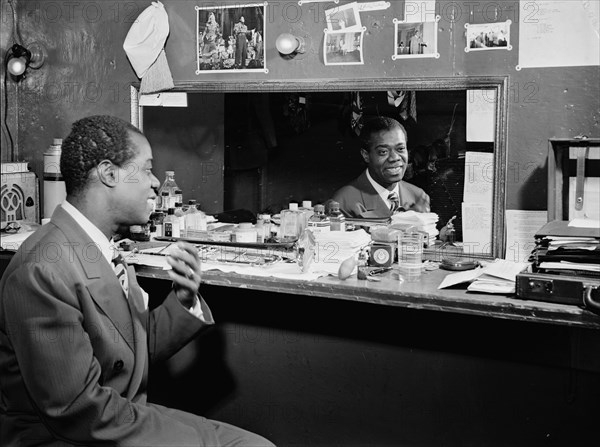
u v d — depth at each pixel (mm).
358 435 2773
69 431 1768
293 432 2883
